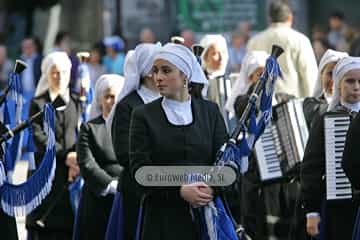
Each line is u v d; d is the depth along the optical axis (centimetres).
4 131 1619
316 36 3338
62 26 3744
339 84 1487
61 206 1794
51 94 1845
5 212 1581
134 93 1513
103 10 3744
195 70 1374
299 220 1526
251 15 3681
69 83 1884
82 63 1845
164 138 1355
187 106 1372
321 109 1697
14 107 1625
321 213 1453
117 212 1512
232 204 1723
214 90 1920
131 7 3647
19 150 1650
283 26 2095
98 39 3725
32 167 1700
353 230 1424
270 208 1777
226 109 1847
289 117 1733
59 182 1794
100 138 1673
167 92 1359
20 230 2077
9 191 1580
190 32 3388
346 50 3241
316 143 1452
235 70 3284
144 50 1515
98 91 1686
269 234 1778
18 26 4038
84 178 1662
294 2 4056
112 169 1672
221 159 1355
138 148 1353
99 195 1645
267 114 1428
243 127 1403
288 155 1738
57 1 3984
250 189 1773
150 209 1363
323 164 1452
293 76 2072
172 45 1362
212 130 1376
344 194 1437
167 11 3666
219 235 1353
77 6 3734
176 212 1361
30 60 3206
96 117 1695
